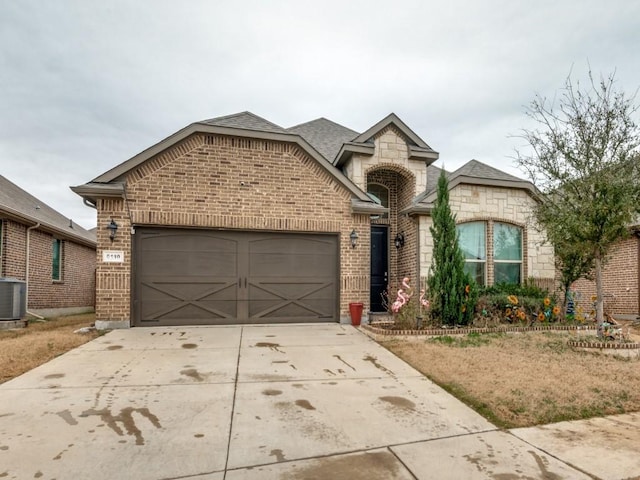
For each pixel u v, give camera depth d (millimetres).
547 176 7969
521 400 4344
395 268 12258
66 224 15766
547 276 11586
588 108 7344
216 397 4312
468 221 11234
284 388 4684
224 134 8992
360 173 11406
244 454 3025
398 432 3510
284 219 9344
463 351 6629
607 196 7039
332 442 3271
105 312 8273
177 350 6480
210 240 9016
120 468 2771
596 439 3438
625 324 11141
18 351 6129
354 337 7848
